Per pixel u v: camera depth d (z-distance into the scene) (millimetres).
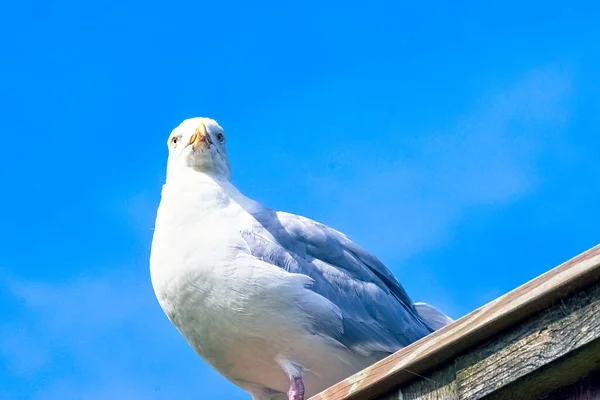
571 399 4668
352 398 5219
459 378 4785
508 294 4707
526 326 4609
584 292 4441
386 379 5023
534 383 4656
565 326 4473
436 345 4836
